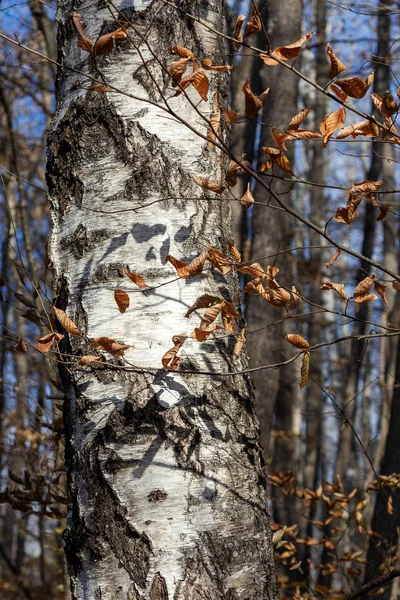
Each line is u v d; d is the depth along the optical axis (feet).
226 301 7.50
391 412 13.83
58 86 8.11
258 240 15.62
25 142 26.50
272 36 15.80
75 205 7.82
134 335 7.57
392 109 7.85
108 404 7.50
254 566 7.41
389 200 22.65
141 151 7.77
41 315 9.48
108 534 7.34
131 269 7.65
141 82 7.84
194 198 7.68
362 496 13.20
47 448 11.48
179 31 7.97
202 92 7.39
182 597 7.23
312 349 7.83
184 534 7.32
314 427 27.53
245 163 7.52
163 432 7.43
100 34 7.95
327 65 24.59
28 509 10.07
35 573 34.78
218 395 7.59
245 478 7.54
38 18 18.39
